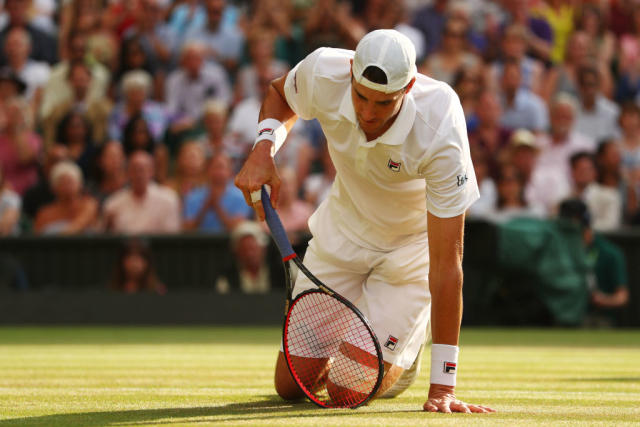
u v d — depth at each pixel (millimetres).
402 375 7172
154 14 24516
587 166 20531
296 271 6621
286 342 6523
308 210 19438
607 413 6320
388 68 5750
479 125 21656
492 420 5809
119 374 9414
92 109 22469
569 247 18203
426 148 6199
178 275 19094
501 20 25672
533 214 19766
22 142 21875
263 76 23016
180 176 20859
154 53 24016
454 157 6156
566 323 18094
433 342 6328
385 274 7027
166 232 19594
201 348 13422
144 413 6219
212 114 21562
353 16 25422
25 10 24828
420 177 6457
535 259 17953
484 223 18188
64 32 24859
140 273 18766
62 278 19094
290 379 6871
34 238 19094
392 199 6828
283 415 6070
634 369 10406
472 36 24984
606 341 15406
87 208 20172
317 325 7055
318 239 7336
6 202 20219
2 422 5738
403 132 6188
